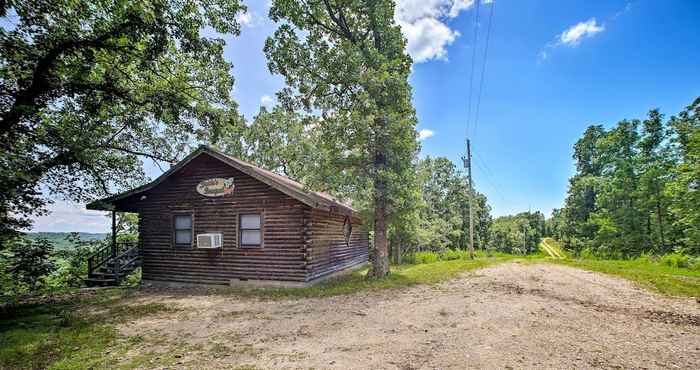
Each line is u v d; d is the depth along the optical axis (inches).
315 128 514.6
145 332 252.7
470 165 928.3
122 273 525.3
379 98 489.1
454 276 514.3
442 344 205.0
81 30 358.9
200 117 498.6
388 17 504.4
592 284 424.2
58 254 480.7
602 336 215.8
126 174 492.7
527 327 238.1
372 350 198.2
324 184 478.6
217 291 441.4
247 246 477.7
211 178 507.2
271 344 217.9
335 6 514.3
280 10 493.0
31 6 313.9
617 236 1044.5
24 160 303.7
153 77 466.9
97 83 403.9
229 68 486.9
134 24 363.3
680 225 870.4
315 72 490.6
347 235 649.6
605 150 1115.3
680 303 311.7
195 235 505.4
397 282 459.2
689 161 740.7
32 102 356.5
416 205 520.1
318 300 362.3
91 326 270.5
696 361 172.4
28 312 325.4
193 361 190.7
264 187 477.7
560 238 2030.0
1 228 297.0
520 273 539.2
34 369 183.2
